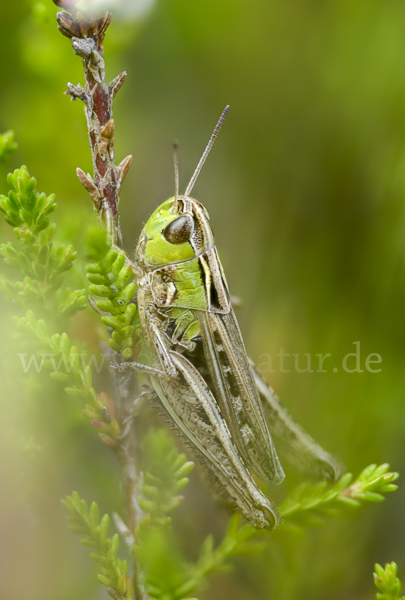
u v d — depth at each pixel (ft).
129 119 0.58
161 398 0.53
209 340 0.54
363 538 0.54
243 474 0.53
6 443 0.52
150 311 0.54
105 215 0.51
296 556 0.53
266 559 0.53
